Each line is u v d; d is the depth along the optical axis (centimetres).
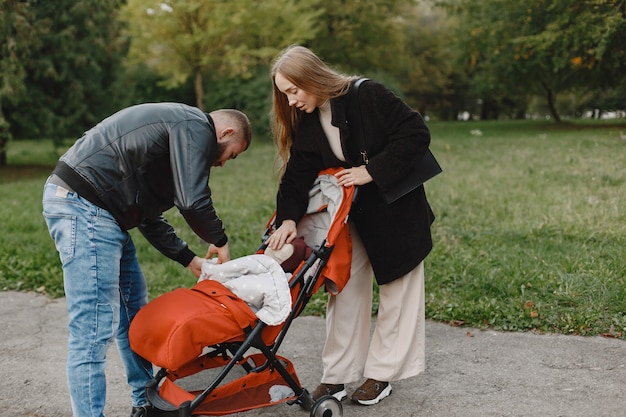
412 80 3688
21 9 1577
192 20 2153
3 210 990
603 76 2122
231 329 295
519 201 842
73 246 292
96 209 296
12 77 1561
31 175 1642
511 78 2388
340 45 2961
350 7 2881
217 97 2666
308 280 323
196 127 302
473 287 521
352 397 356
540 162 1225
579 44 1861
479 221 745
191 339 285
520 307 476
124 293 335
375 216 343
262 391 316
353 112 330
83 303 295
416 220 347
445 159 1412
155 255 680
